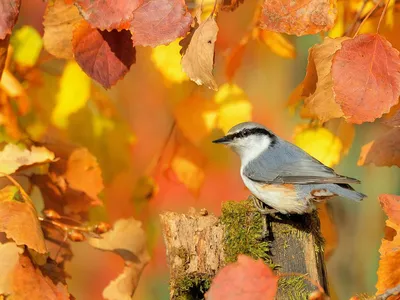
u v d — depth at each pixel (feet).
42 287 20.10
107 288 20.26
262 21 20.04
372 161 20.47
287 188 20.54
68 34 20.21
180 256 20.40
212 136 20.56
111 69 20.18
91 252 21.15
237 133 20.74
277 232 20.44
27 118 20.33
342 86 19.98
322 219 20.63
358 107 19.98
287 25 20.04
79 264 21.15
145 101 20.59
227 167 21.13
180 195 21.08
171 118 20.47
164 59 20.31
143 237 20.27
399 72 19.98
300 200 20.52
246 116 20.35
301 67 20.92
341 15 20.35
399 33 20.35
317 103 20.17
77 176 20.31
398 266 20.13
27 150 20.16
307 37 20.81
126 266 20.27
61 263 20.34
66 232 20.24
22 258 20.08
